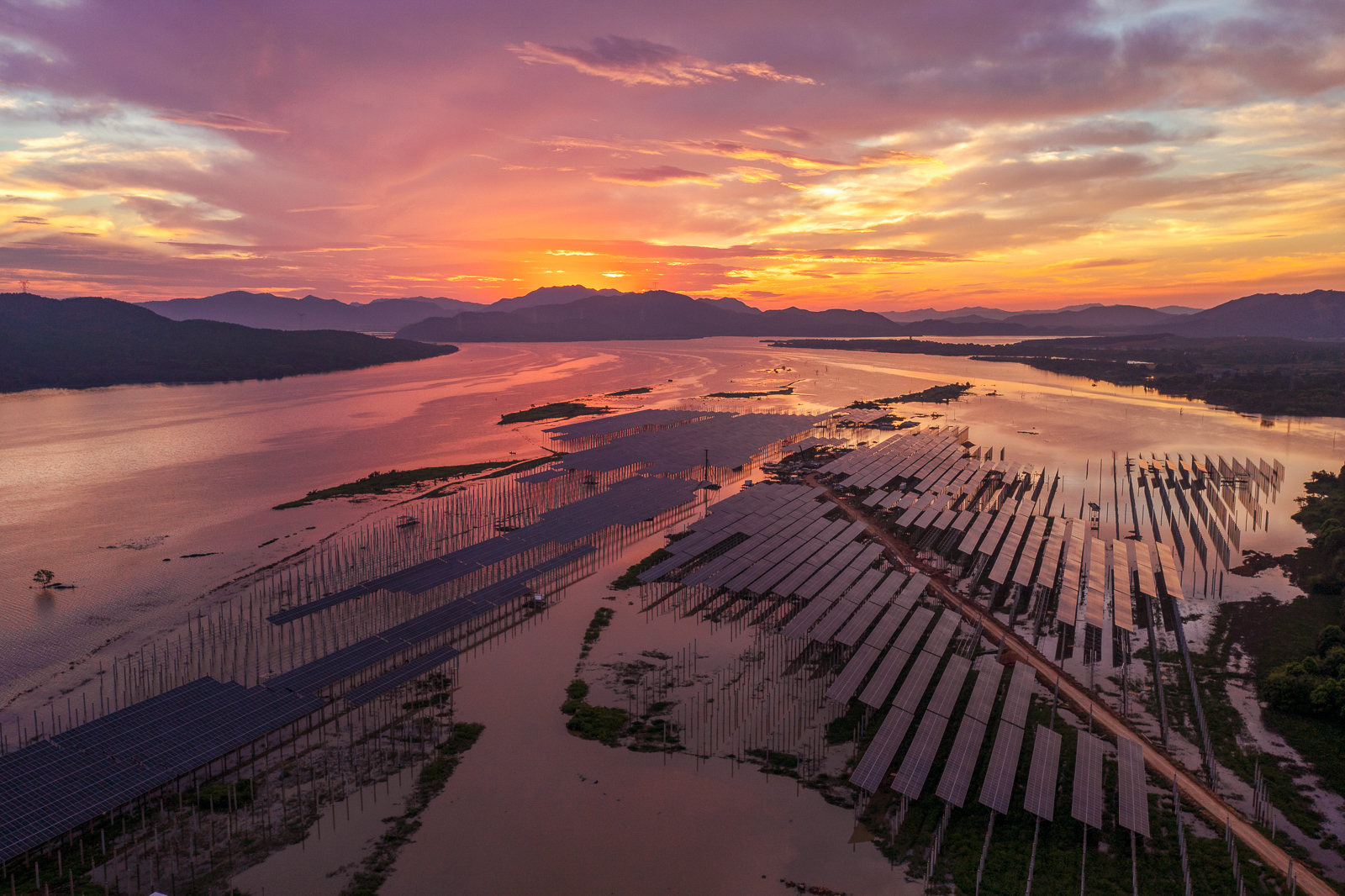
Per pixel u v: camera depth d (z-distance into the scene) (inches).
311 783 2274.9
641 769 2348.7
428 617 3211.1
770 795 2233.0
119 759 2202.3
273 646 3139.8
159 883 1855.3
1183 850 1967.3
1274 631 3316.9
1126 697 2790.4
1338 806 2181.3
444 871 1925.4
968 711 2539.4
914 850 2014.0
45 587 3747.5
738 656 3080.7
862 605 3415.4
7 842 1855.3
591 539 4554.6
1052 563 3956.7
